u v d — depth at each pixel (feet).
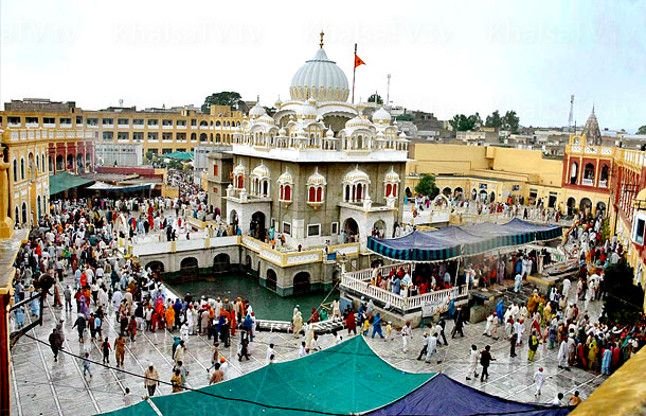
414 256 98.89
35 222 150.41
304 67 168.86
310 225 143.64
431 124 442.09
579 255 131.44
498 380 75.97
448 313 99.45
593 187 205.87
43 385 69.97
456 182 245.65
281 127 165.78
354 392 51.24
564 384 74.84
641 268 100.78
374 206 146.30
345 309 101.30
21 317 84.58
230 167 172.65
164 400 48.11
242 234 148.46
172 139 355.36
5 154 128.16
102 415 45.68
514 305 92.73
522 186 231.30
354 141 147.43
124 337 85.76
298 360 55.93
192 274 141.90
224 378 70.74
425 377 54.19
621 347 76.79
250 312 89.56
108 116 335.26
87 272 99.45
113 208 185.26
